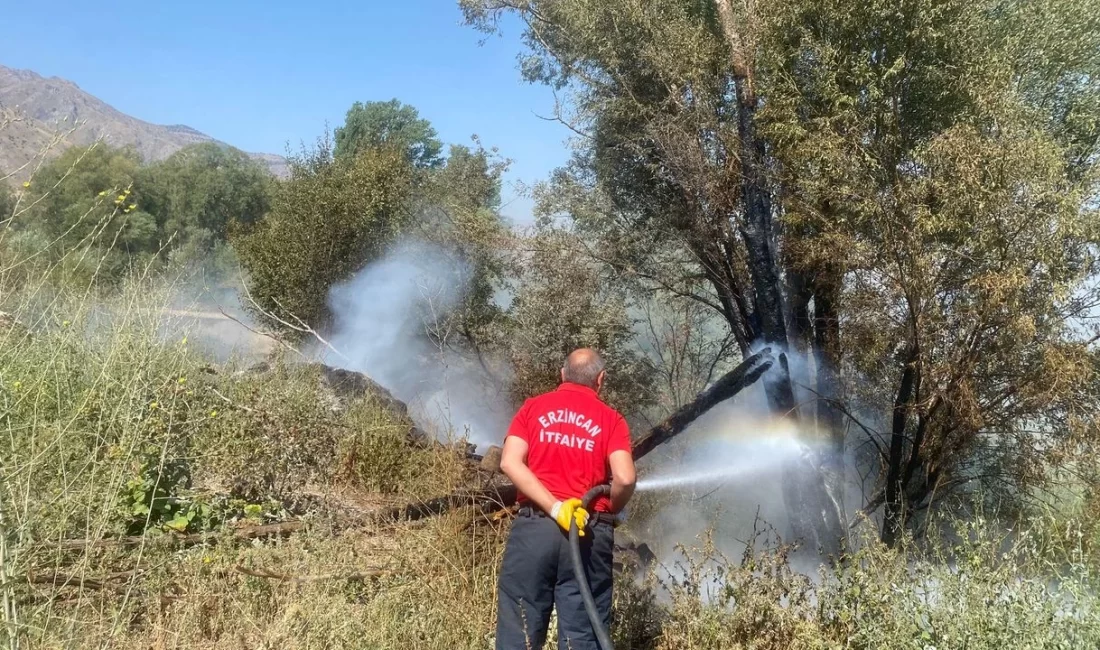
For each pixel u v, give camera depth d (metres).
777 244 8.66
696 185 9.18
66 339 5.08
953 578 4.10
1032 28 8.05
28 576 3.65
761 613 4.15
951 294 7.06
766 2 8.27
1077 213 6.55
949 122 7.77
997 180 6.72
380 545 5.39
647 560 6.22
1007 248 6.66
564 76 11.75
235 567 4.39
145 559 4.36
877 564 4.39
